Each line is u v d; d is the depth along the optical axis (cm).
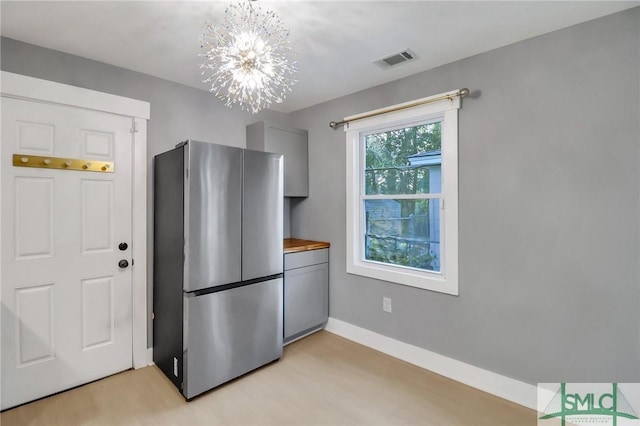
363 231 305
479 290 226
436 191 256
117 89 241
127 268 246
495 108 216
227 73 180
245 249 242
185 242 211
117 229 241
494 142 217
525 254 206
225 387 227
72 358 223
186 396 209
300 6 170
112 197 238
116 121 240
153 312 259
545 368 200
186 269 210
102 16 178
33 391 207
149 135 258
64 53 219
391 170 285
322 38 204
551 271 197
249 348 244
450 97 232
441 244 252
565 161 191
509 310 213
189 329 211
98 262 233
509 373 213
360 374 245
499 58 214
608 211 178
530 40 202
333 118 318
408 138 274
